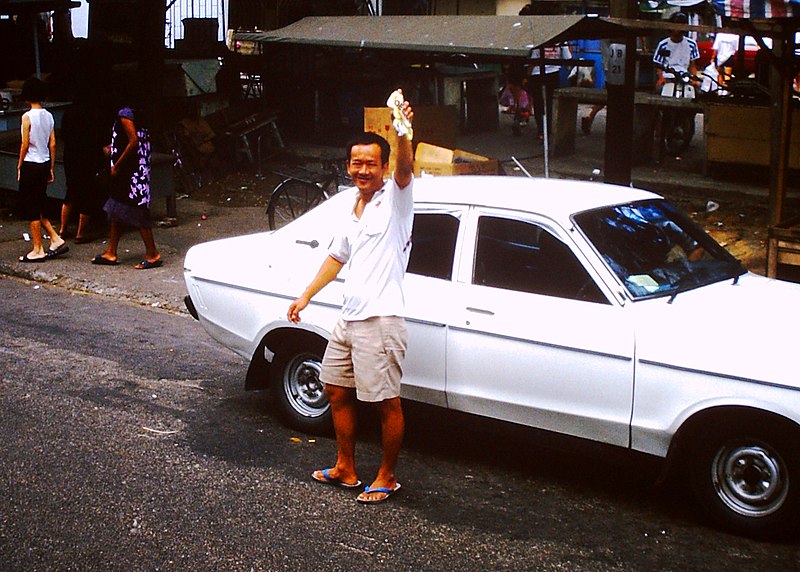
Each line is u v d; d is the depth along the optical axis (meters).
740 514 4.75
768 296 5.21
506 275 5.34
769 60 8.40
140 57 13.97
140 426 6.23
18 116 13.85
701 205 12.26
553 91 14.90
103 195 11.91
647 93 14.27
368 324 4.98
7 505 5.09
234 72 16.67
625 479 5.54
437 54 10.89
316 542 4.73
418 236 5.67
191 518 4.97
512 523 4.97
